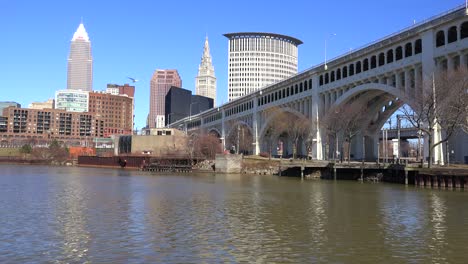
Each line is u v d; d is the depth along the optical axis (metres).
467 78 51.91
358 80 77.19
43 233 24.98
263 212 33.16
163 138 144.25
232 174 92.31
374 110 85.88
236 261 19.42
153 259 19.69
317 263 19.16
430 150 54.81
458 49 56.66
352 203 38.38
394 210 34.03
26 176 81.06
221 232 25.48
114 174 92.31
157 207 35.91
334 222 28.80
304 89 97.94
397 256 20.30
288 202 39.34
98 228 26.52
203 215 31.69
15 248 21.53
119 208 35.25
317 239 23.69
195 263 19.11
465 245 22.33
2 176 80.50
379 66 72.19
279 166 86.81
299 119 97.94
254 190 51.41
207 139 123.00
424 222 28.77
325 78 89.44
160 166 110.88
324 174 75.00
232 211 33.69
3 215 31.30
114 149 165.00
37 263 19.05
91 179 73.19
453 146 64.88
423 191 48.22
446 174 51.56
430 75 57.72
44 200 40.41
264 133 121.88
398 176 61.09
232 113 150.12
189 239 23.58
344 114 79.44
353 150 93.50
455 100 52.34
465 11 55.16
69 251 21.00
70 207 35.72
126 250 21.22
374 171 66.69
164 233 25.08
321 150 89.94
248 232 25.48
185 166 107.00
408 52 66.69
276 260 19.59
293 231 25.84
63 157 170.62
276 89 112.75
